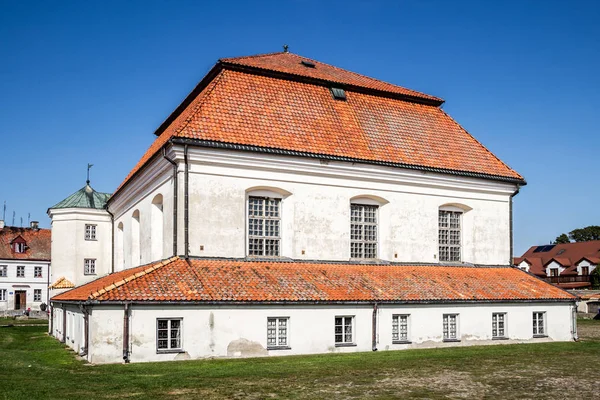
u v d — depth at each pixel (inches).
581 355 1029.8
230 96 1194.6
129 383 724.7
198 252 1065.5
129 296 900.0
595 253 3826.3
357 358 965.8
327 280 1098.7
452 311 1174.3
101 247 1795.0
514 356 1009.5
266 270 1079.0
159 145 1309.1
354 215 1245.1
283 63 1393.9
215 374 794.2
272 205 1162.0
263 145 1123.9
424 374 804.0
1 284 3503.9
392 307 1104.2
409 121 1400.1
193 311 938.7
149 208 1251.8
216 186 1092.5
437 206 1325.0
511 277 1347.2
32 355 1052.5
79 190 1856.5
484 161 1412.4
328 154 1179.9
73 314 1157.7
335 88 1355.8
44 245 3695.9
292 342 1005.8
